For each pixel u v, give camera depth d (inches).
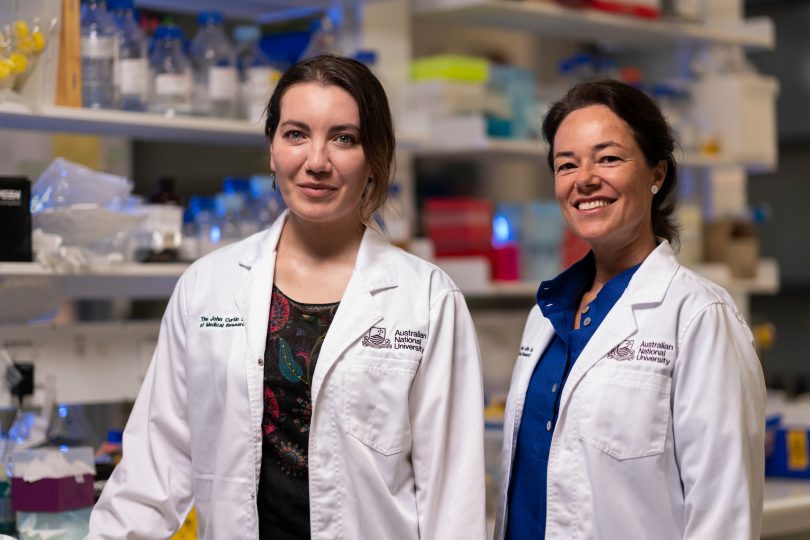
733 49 157.6
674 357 71.0
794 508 105.7
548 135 77.8
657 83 160.9
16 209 89.5
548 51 155.9
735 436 68.6
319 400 70.0
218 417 72.4
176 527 75.3
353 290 72.5
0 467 88.1
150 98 103.7
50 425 94.9
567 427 72.9
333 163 69.9
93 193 96.4
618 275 75.6
